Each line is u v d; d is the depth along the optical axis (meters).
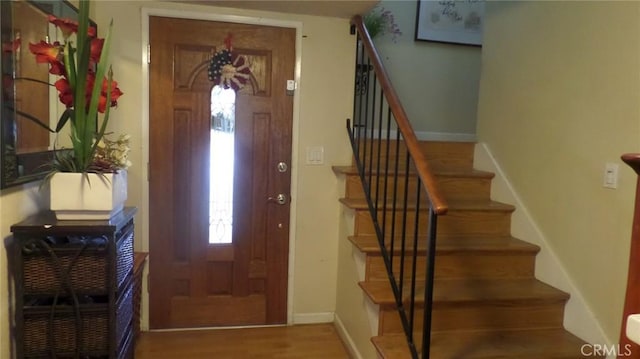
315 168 2.89
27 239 1.56
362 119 3.65
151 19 2.60
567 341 2.12
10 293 1.63
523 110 2.65
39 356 1.61
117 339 1.70
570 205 2.26
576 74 2.24
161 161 2.69
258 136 2.80
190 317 2.81
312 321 2.98
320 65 2.83
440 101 4.09
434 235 1.60
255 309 2.90
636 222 0.99
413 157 1.79
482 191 2.92
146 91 2.63
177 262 2.77
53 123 1.90
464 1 4.05
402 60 3.99
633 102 1.91
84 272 1.62
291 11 2.71
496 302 2.16
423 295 2.12
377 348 1.97
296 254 2.92
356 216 2.53
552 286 2.34
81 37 1.62
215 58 2.68
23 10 1.64
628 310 1.00
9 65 1.54
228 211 2.81
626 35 1.95
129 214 1.88
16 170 1.59
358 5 2.58
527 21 2.62
